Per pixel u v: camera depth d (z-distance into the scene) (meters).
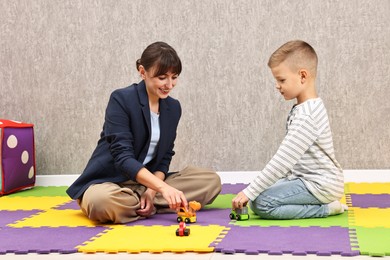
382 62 3.15
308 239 1.88
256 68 3.23
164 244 1.86
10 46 3.40
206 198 2.48
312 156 2.25
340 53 3.17
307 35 3.19
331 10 3.17
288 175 2.32
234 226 2.11
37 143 3.41
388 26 3.14
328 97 3.20
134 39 3.30
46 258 1.79
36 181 3.40
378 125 3.17
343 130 3.20
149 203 2.32
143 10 3.29
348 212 2.35
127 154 2.29
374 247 1.76
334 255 1.71
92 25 3.33
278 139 3.23
